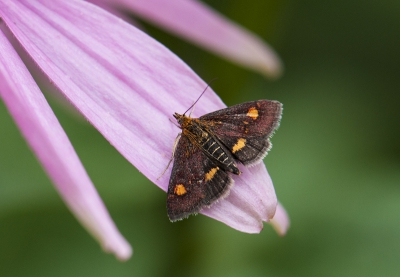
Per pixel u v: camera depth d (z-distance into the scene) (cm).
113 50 12
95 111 12
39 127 11
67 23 12
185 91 12
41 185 16
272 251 16
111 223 11
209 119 12
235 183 12
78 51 12
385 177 16
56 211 16
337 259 15
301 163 16
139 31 13
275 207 12
